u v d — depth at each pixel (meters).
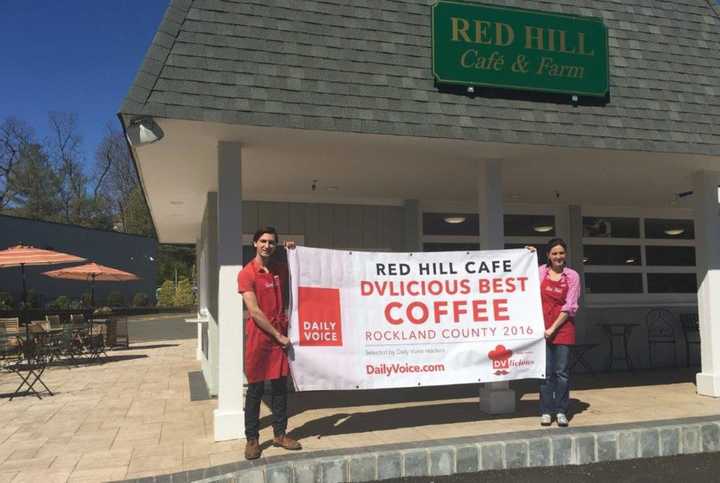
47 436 6.33
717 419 6.17
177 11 5.73
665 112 7.05
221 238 6.08
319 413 7.02
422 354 5.92
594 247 11.41
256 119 5.56
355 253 5.88
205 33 5.73
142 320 32.47
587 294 11.26
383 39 6.29
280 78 5.80
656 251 11.87
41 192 53.97
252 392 5.20
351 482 4.97
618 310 11.14
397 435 5.84
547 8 6.93
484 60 6.43
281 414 5.45
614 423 6.11
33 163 53.94
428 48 6.41
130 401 8.32
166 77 5.45
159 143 6.21
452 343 6.00
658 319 11.35
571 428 5.87
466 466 5.25
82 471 5.07
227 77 5.64
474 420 6.46
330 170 7.73
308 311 5.62
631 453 5.68
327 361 5.63
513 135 6.38
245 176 8.06
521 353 6.11
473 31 6.44
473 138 6.23
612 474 5.24
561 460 5.48
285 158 7.00
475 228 10.48
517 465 5.38
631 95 7.00
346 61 6.08
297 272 5.62
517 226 11.01
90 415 7.39
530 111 6.55
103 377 10.91
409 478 5.09
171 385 9.80
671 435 5.81
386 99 6.07
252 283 5.31
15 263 12.71
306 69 5.92
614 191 9.77
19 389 9.13
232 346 5.99
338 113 5.85
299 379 5.50
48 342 12.57
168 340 20.39
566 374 6.12
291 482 4.83
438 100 6.25
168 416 7.24
